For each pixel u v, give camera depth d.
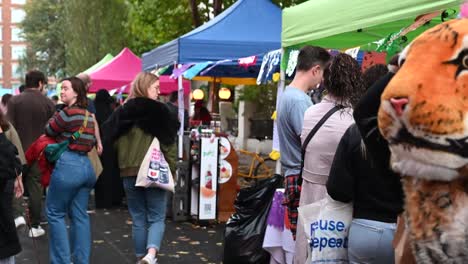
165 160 5.17
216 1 14.46
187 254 6.36
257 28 8.86
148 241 5.16
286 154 4.23
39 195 7.12
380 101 2.18
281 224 4.82
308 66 4.14
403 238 2.23
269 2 9.23
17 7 98.12
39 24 57.69
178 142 8.22
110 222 8.21
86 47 33.94
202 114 11.38
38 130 7.53
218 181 7.88
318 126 3.46
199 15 15.61
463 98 1.83
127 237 7.25
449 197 1.95
